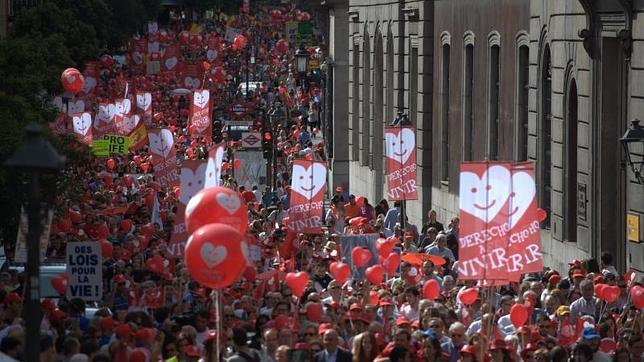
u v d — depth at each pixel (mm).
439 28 98562
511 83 80938
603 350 44531
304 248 61656
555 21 71750
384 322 46719
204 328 45875
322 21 155750
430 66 101000
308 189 63188
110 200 86688
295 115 180625
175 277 54938
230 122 150500
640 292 47469
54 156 33188
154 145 85375
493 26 84375
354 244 58469
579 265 56906
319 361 41250
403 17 107750
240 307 50156
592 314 50375
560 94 71562
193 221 41062
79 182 85812
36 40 96562
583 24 67500
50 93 85500
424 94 101250
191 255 38906
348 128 138000
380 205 84625
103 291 58156
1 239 63094
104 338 45000
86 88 138000
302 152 116375
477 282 53562
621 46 63656
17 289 53812
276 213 86750
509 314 47719
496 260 45312
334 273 50406
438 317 45219
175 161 85875
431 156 101000
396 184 72312
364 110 124250
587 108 67438
